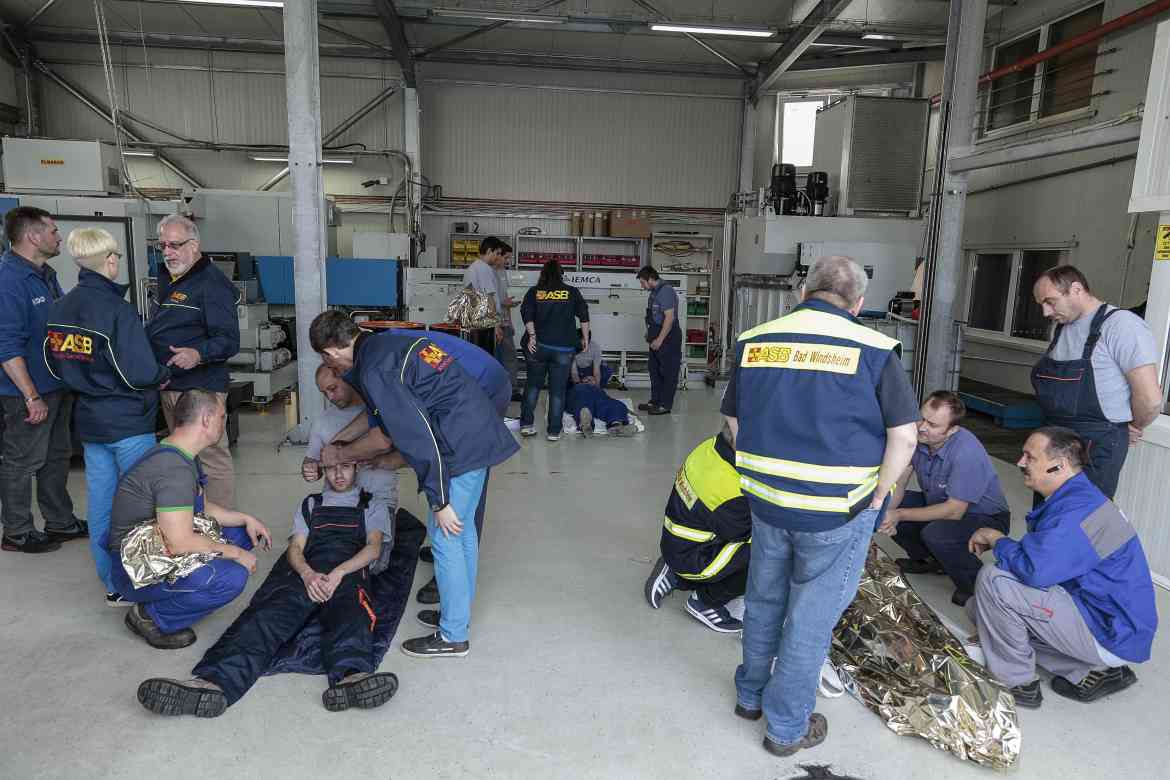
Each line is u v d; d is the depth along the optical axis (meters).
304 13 4.93
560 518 4.19
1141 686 2.59
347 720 2.28
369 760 2.10
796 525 1.95
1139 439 3.19
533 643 2.77
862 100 8.10
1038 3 7.77
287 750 2.13
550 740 2.21
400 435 2.35
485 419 2.55
